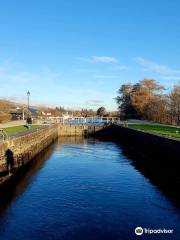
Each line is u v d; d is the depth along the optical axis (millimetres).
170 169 47594
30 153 62156
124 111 164125
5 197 37531
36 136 69625
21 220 30484
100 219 30562
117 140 109812
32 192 39625
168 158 49219
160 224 29453
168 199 36562
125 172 51531
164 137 52594
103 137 123375
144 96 151000
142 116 148000
